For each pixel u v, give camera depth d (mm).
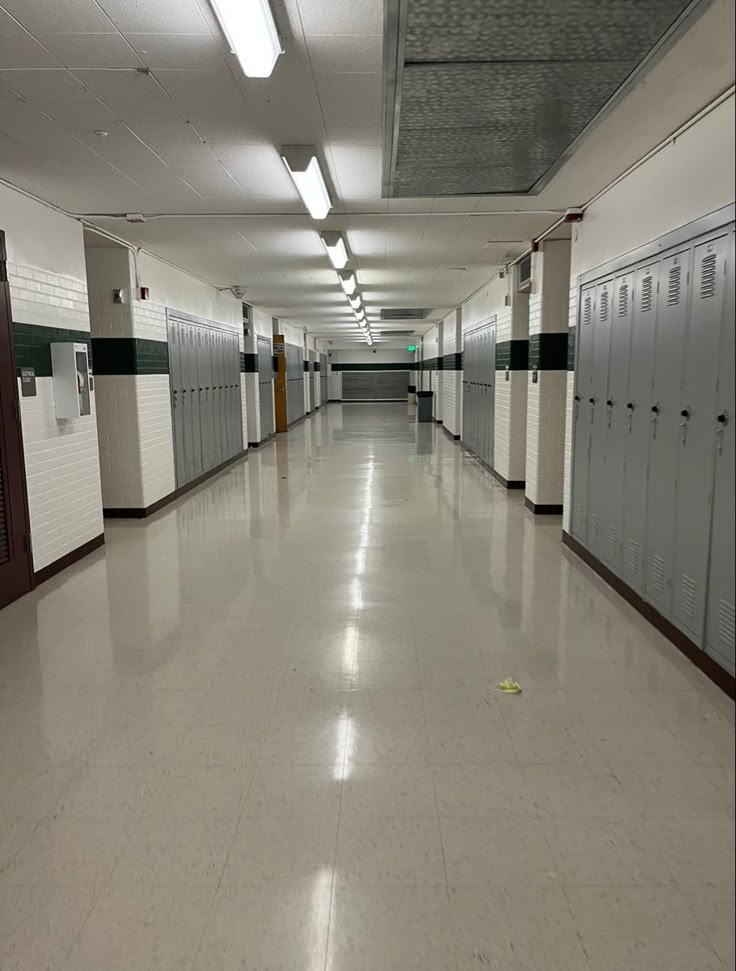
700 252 3404
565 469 5973
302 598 4605
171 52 2900
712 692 3203
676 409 3682
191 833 2258
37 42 2805
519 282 8258
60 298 5316
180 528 6777
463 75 2938
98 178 4566
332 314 15570
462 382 14234
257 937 1840
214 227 6102
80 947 1818
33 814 2365
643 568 4172
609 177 4570
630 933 1838
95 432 5949
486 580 4965
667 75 3020
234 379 11719
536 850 2156
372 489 8844
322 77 3117
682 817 2311
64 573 5258
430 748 2750
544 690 3238
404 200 5219
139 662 3607
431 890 1995
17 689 3312
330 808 2377
